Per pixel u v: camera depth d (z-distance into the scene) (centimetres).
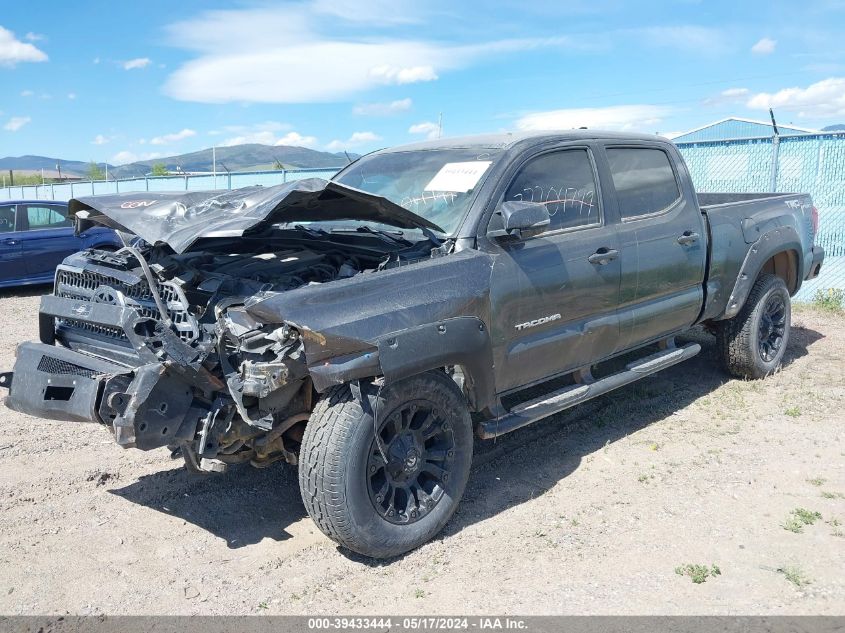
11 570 340
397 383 338
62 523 386
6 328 884
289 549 362
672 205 512
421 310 345
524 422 404
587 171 458
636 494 413
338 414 323
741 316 588
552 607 307
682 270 507
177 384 318
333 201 371
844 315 888
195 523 389
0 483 431
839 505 394
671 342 536
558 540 364
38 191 4038
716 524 377
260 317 308
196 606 313
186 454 367
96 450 486
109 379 312
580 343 439
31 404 342
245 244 429
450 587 325
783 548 351
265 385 311
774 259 634
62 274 403
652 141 514
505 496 416
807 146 1065
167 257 377
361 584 330
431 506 361
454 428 369
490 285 378
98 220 408
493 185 400
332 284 328
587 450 479
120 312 330
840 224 1043
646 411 549
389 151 516
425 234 386
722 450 472
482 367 374
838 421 516
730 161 1147
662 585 323
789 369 644
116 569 342
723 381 615
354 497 324
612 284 451
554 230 428
